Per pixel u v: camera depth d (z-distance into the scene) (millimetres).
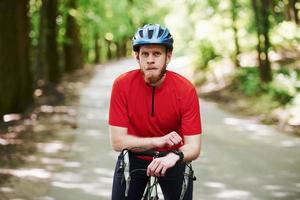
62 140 10578
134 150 3211
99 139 10891
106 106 16828
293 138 11156
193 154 3164
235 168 8367
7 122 11578
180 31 29062
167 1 43875
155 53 3109
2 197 6438
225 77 22484
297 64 19469
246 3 20578
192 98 3223
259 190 7035
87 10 25953
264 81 17359
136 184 3395
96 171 8086
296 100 13938
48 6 21453
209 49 25375
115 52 66562
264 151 9766
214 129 12492
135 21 42688
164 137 3105
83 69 36344
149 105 3232
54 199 6473
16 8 12258
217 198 6641
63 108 15602
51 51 22000
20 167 8078
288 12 20906
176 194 3385
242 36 23531
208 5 22625
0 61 12102
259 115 14367
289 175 7875
